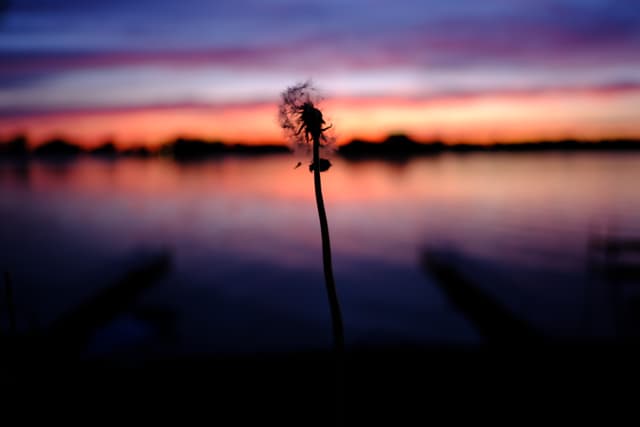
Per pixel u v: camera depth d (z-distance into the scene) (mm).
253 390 4910
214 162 129875
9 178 73625
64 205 41656
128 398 4621
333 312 1744
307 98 1717
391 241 25594
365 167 93938
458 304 13195
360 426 4352
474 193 48594
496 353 5922
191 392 4820
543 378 5273
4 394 4059
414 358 5758
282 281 17391
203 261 21031
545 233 27391
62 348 7293
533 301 14000
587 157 123312
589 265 19344
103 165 117250
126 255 21422
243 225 31453
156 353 8938
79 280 16547
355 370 5422
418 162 112938
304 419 4441
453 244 24328
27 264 19625
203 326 11336
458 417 4520
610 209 36344
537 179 62625
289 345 9977
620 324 11492
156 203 43406
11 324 4102
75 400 4387
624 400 4832
